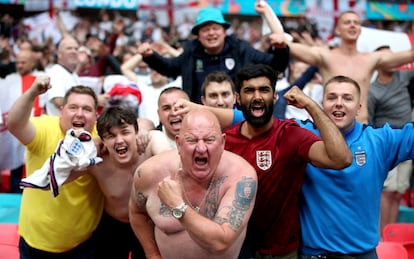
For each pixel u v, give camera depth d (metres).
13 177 6.75
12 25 10.89
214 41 5.16
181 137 2.97
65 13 10.80
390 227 4.98
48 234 3.88
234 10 10.21
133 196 3.33
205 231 2.81
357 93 3.64
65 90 5.58
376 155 3.58
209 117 3.00
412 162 6.24
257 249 3.60
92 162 3.51
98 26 11.09
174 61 5.38
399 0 10.55
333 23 10.28
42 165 3.88
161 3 11.08
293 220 3.54
